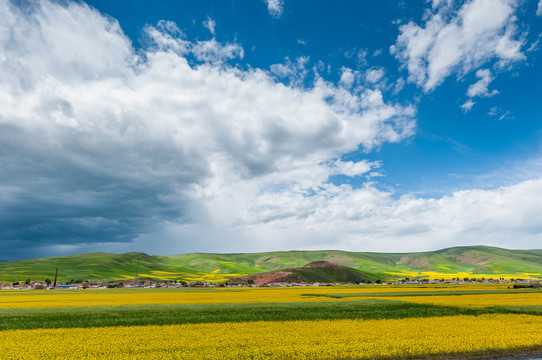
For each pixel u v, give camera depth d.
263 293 85.25
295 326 29.39
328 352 19.52
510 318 33.59
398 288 109.06
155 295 80.06
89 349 20.86
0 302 58.84
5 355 19.45
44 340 23.80
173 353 19.77
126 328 28.98
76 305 50.81
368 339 23.06
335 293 79.75
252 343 22.22
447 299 56.22
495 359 17.98
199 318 34.81
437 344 21.06
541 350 19.59
